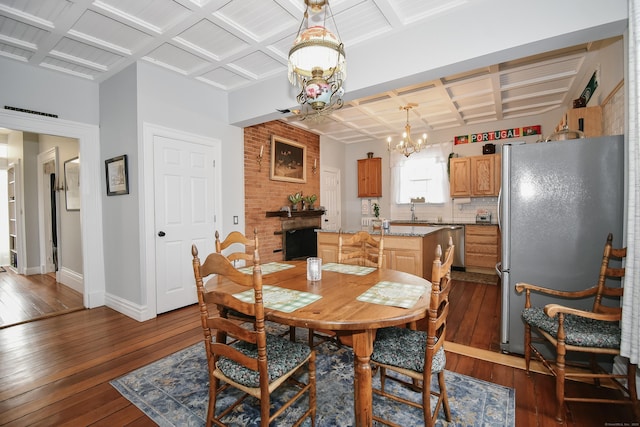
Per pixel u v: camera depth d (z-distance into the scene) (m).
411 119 4.98
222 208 3.80
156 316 3.10
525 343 1.98
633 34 1.46
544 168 2.09
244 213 4.17
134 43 2.63
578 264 2.02
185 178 3.38
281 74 3.29
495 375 1.98
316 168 5.94
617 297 1.93
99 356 2.26
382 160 6.53
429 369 1.32
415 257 3.22
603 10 1.73
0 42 2.51
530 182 2.13
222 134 3.79
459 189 5.36
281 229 4.89
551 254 2.09
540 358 1.87
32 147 4.93
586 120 2.87
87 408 1.68
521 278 2.18
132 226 3.04
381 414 1.61
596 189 1.97
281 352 1.45
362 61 2.63
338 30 2.42
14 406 1.70
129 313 3.10
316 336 2.35
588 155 1.98
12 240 5.35
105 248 3.43
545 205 2.09
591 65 3.09
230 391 1.82
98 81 3.34
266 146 4.63
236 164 4.00
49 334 2.66
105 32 2.46
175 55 2.85
